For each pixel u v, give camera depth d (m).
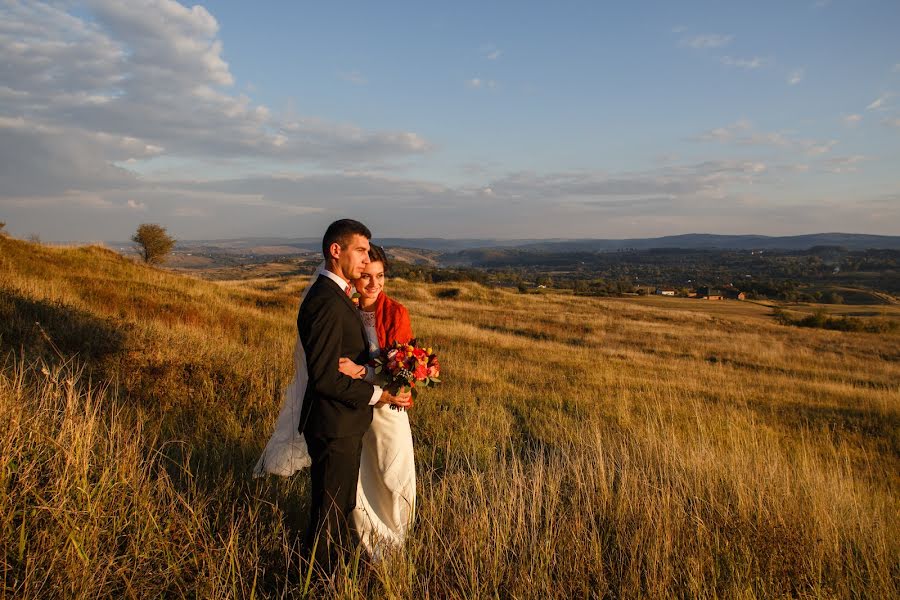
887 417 10.00
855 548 3.49
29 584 2.07
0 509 2.27
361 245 2.61
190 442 4.00
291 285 32.62
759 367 18.12
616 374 12.91
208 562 2.39
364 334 2.74
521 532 2.99
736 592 2.67
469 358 13.27
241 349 8.36
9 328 6.07
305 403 2.61
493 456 5.19
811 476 4.64
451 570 2.62
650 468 4.20
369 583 2.54
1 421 2.76
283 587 2.51
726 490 3.93
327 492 2.53
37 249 16.75
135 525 2.51
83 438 2.81
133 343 6.43
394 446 2.85
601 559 2.92
